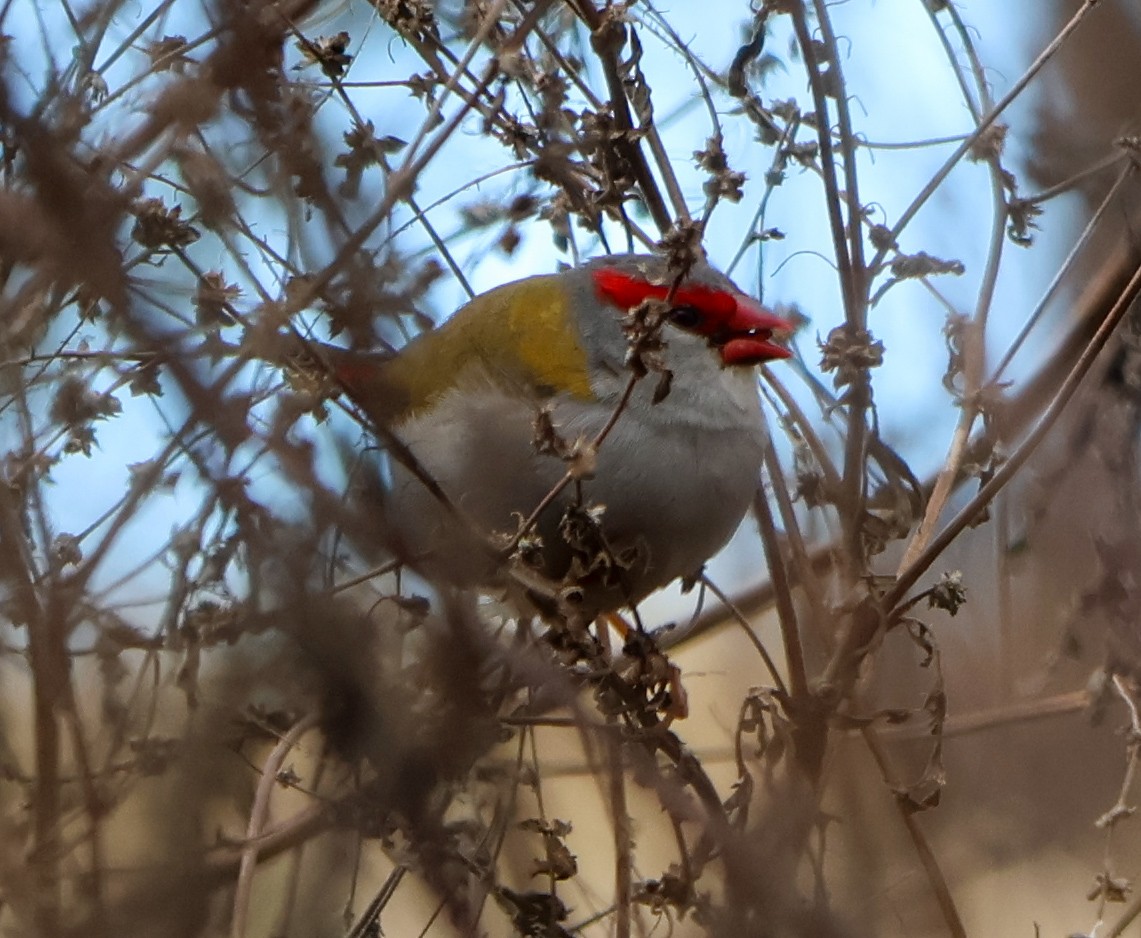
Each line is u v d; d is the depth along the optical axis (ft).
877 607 24.88
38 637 20.08
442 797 21.58
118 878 19.12
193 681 19.93
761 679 35.40
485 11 25.73
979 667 29.50
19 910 18.57
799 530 27.14
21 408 21.18
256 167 19.24
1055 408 24.95
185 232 20.63
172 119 18.61
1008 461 25.13
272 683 18.92
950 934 25.88
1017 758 28.71
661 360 21.42
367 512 18.33
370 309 18.31
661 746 23.61
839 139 26.73
